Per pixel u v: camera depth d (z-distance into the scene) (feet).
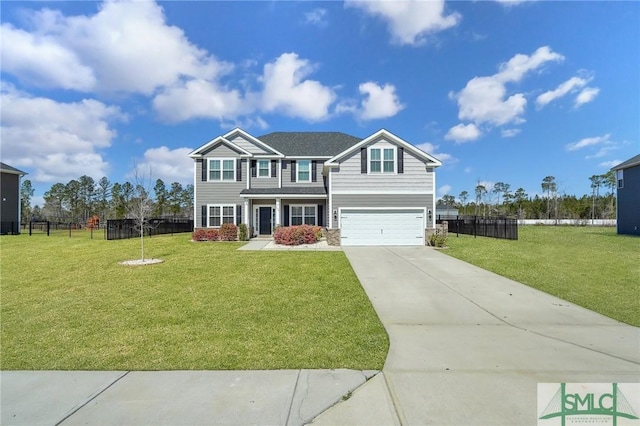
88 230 108.99
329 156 75.51
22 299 23.35
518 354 14.16
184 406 10.25
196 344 15.33
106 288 26.35
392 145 58.23
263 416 9.74
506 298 23.72
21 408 10.18
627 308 21.11
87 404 10.40
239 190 71.26
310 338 16.11
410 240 57.62
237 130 74.84
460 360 13.57
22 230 102.68
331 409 10.08
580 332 16.96
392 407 10.18
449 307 21.62
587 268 33.96
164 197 187.42
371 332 17.02
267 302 22.54
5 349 14.79
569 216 176.86
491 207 192.85
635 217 75.72
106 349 14.76
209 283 27.91
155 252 46.32
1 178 85.51
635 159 75.87
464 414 9.78
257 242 60.64
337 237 56.65
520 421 9.46
